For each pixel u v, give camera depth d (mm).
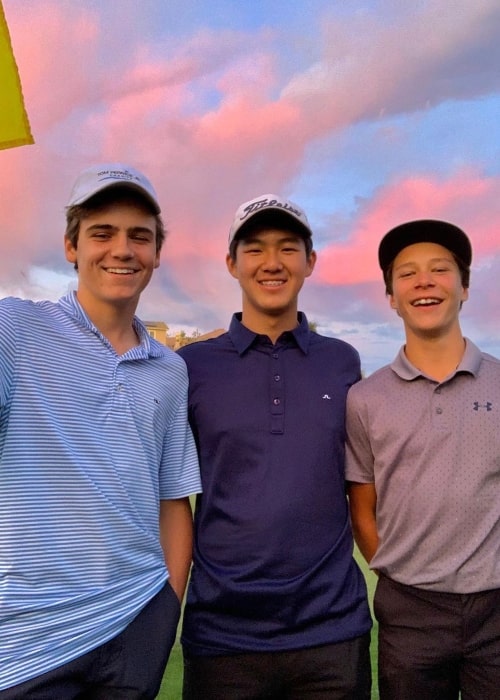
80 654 1862
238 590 2357
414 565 2453
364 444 2689
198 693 2428
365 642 2459
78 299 2305
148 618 2070
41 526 1860
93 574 1924
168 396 2348
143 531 2086
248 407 2561
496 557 2379
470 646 2367
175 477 2412
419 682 2416
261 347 2697
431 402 2551
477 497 2408
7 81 2432
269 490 2432
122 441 2082
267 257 2721
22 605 1789
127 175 2293
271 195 2879
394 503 2535
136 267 2289
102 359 2135
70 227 2330
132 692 1949
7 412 1887
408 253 2730
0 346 1898
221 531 2461
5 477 1850
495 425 2465
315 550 2436
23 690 1758
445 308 2637
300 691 2381
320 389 2648
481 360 2633
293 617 2377
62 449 1919
